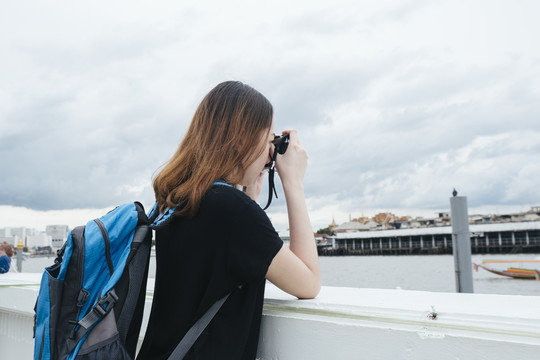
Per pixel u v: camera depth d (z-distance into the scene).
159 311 0.80
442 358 0.60
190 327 0.73
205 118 0.83
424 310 0.65
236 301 0.73
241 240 0.70
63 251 0.87
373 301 0.79
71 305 0.78
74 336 0.75
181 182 0.82
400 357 0.64
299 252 0.80
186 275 0.75
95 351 0.74
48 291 0.79
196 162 0.79
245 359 0.74
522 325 0.56
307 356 0.75
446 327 0.61
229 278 0.72
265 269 0.69
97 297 0.78
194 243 0.74
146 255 0.82
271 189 0.95
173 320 0.75
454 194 5.06
